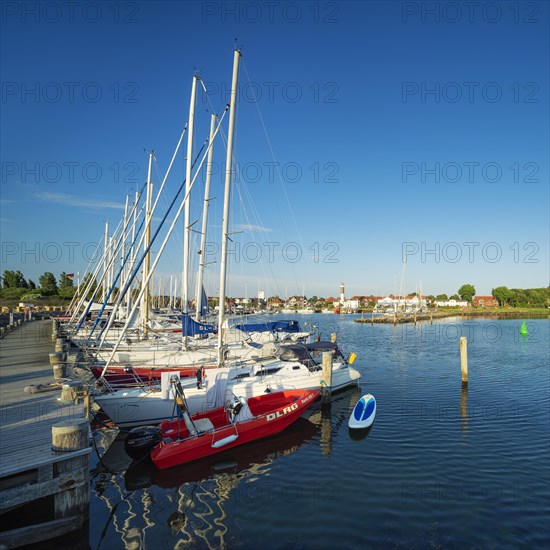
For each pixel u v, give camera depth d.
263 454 13.29
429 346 44.47
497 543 8.16
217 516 9.41
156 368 19.28
